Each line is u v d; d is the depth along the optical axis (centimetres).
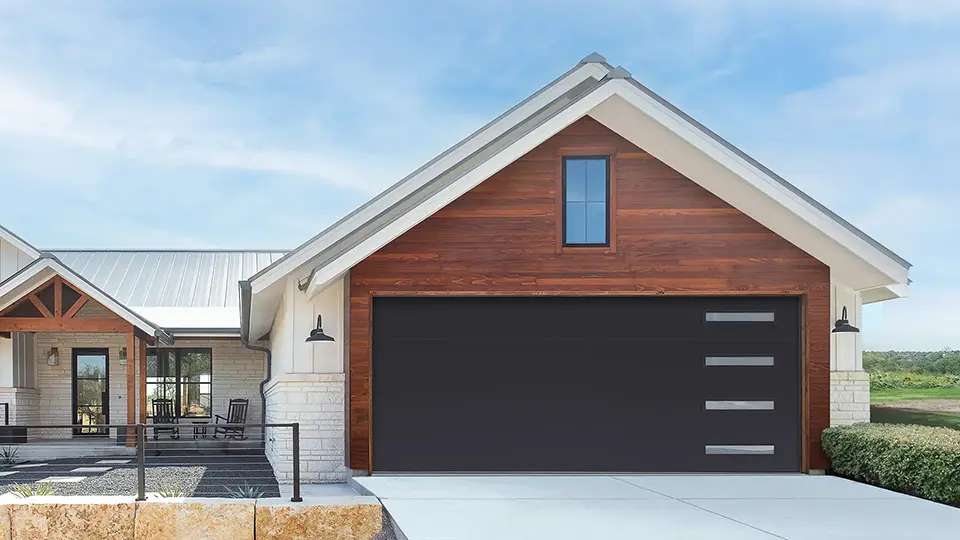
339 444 1206
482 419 1180
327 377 1210
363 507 939
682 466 1180
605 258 1183
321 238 1211
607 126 1188
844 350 1229
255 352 2144
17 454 1728
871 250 1125
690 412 1186
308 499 953
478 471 1173
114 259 2358
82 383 2089
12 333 1894
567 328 1191
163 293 2194
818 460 1177
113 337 2102
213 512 930
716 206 1190
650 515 862
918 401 1836
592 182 1198
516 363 1187
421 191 1298
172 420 2069
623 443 1181
